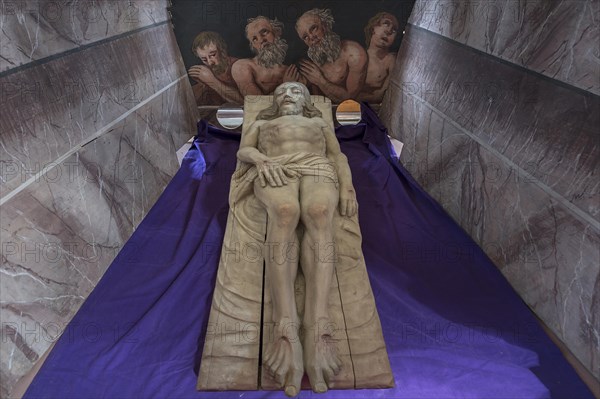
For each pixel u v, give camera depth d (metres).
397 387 2.48
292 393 2.36
